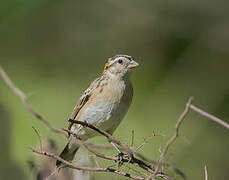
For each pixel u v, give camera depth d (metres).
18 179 10.28
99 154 6.97
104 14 16.64
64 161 6.93
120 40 16.31
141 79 14.99
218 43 15.85
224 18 16.05
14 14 15.34
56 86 14.28
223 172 13.48
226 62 15.62
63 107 13.34
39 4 15.59
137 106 14.06
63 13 16.17
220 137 13.95
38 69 15.13
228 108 14.72
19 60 15.16
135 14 16.59
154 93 14.60
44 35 15.77
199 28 16.08
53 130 6.34
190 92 14.85
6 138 11.24
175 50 15.84
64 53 15.80
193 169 13.25
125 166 7.14
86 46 16.19
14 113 11.96
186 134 13.81
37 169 8.66
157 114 13.91
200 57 15.62
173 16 16.28
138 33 16.33
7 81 6.34
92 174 8.44
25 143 11.28
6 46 15.27
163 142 11.62
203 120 14.16
